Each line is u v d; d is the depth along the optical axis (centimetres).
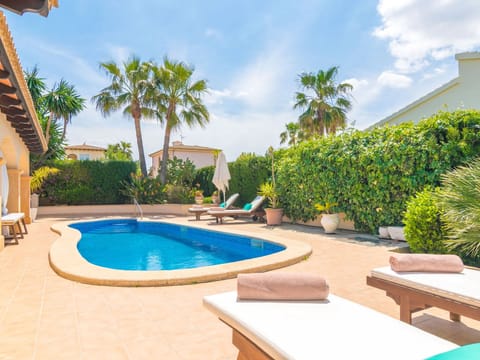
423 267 316
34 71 1794
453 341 292
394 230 775
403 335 200
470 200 463
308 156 1041
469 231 454
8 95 600
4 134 813
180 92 1959
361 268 548
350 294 417
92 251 902
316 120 1969
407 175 757
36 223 1309
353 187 893
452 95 1253
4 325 327
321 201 1011
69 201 1808
